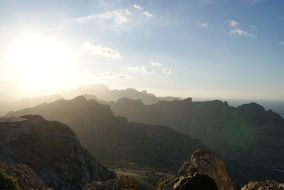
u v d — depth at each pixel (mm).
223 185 43875
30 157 95438
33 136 103562
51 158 99375
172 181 36750
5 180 36156
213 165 44375
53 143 105625
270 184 37688
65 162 100625
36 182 51250
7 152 91312
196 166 43406
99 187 43375
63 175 95938
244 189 38312
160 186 37438
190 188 19422
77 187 96188
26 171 52594
